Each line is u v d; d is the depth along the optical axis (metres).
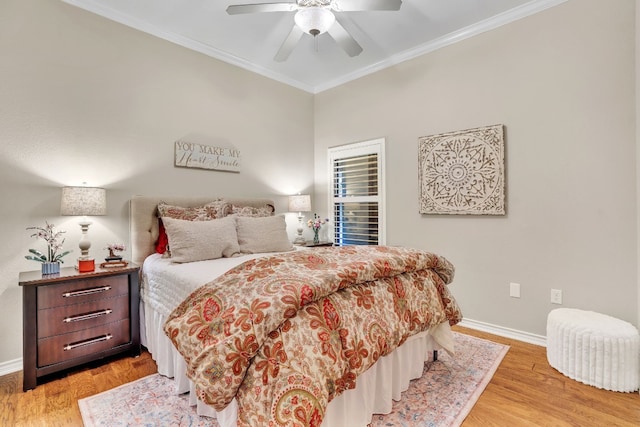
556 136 2.61
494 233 2.94
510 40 2.84
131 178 2.89
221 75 3.57
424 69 3.41
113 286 2.34
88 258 2.31
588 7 2.47
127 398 1.90
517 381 2.11
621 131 2.35
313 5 2.23
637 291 2.26
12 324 2.31
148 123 3.00
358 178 4.06
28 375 1.99
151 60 3.03
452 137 3.17
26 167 2.37
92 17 2.67
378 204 3.82
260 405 1.23
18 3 2.34
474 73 3.05
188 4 2.71
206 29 3.09
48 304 2.07
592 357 2.03
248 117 3.82
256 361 1.30
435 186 3.29
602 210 2.42
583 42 2.49
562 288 2.59
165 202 2.97
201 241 2.53
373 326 1.63
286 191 4.24
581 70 2.50
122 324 2.38
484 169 2.96
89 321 2.23
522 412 1.79
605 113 2.41
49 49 2.46
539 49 2.69
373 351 1.58
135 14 2.84
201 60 3.39
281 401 1.21
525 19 2.76
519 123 2.79
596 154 2.44
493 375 2.19
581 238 2.51
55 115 2.49
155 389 1.99
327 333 1.42
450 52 3.21
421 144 3.39
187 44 3.27
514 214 2.82
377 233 3.85
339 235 4.30
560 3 2.59
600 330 2.02
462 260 3.14
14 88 2.32
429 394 1.96
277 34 3.20
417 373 2.11
